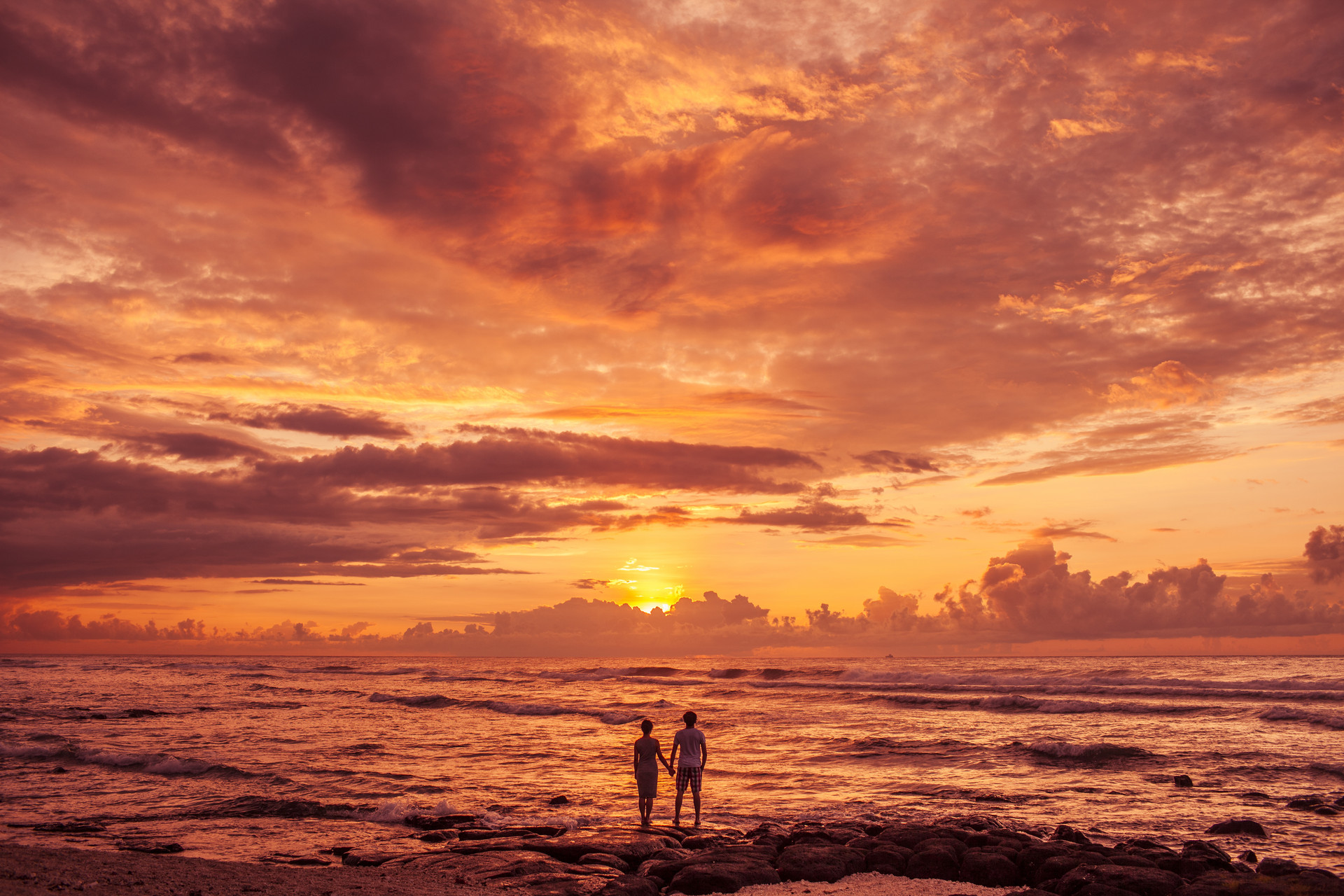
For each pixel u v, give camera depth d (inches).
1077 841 516.7
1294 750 964.6
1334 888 373.4
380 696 2105.1
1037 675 2327.8
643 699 2090.3
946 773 870.4
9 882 333.1
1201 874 422.0
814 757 999.0
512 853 456.8
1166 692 1782.7
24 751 971.3
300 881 377.7
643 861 475.8
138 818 629.6
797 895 415.5
